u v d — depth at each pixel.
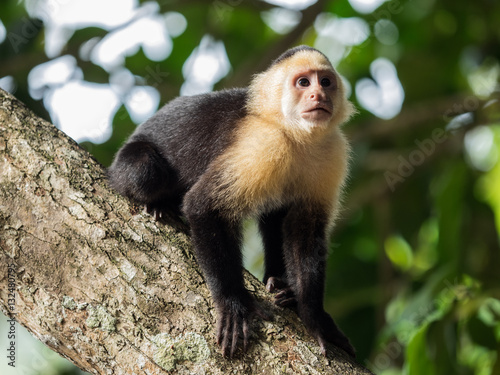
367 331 13.59
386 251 14.16
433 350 11.05
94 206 7.77
